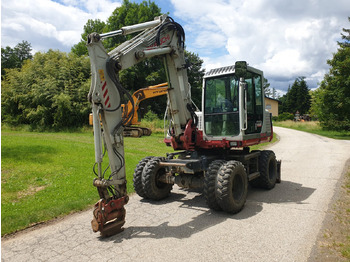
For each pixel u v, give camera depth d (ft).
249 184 24.21
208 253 11.80
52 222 15.99
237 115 20.01
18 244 13.11
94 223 13.26
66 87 88.74
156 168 19.39
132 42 15.65
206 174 16.78
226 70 20.57
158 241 13.09
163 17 17.53
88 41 13.43
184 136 18.79
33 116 87.25
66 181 24.58
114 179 14.17
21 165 29.35
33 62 100.32
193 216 16.52
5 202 19.03
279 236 13.38
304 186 23.25
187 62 19.45
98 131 13.41
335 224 14.74
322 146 53.42
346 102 75.31
